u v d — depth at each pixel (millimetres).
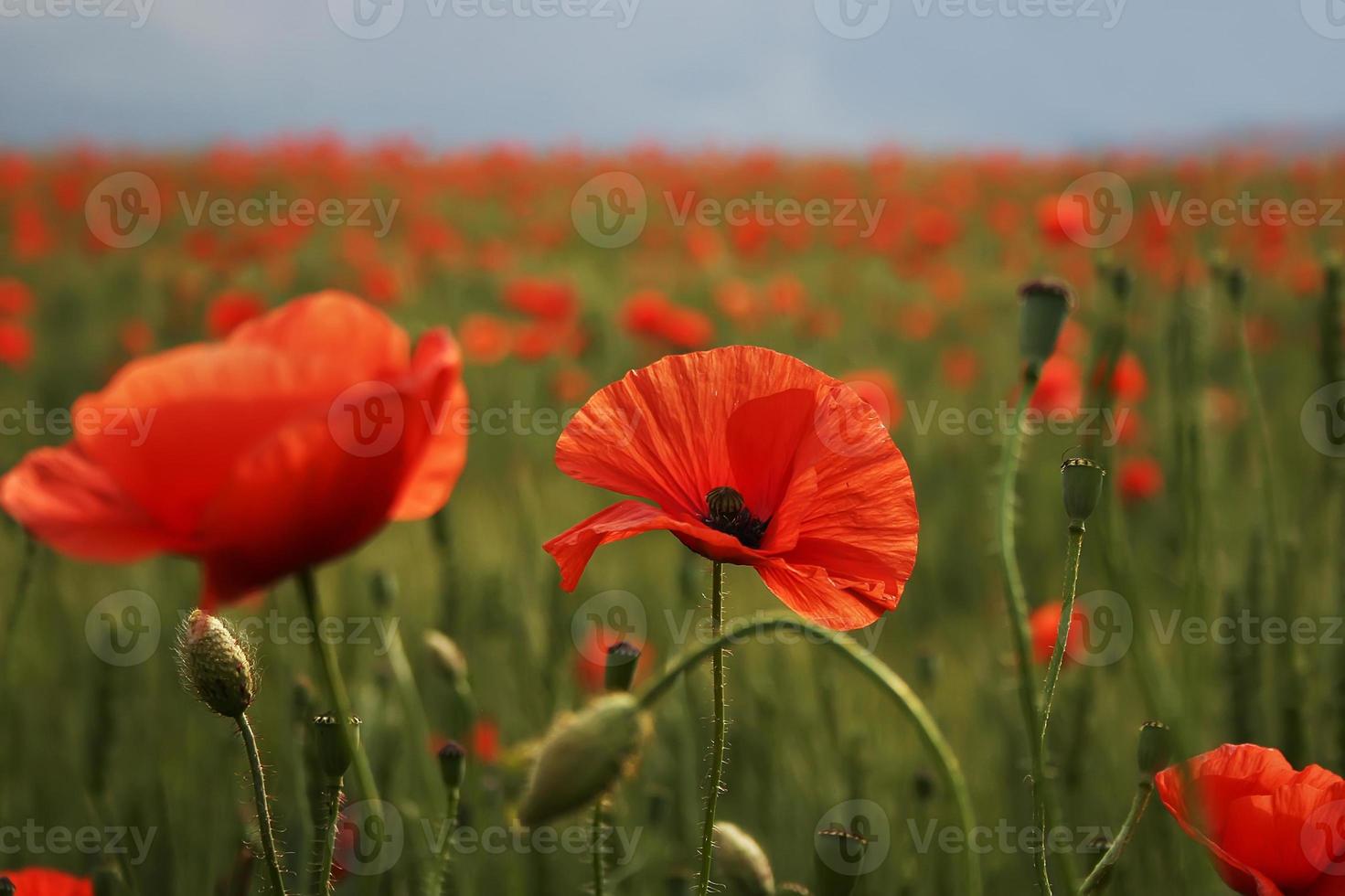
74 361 2809
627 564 1580
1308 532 1006
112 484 531
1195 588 774
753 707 977
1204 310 819
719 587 584
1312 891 582
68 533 521
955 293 3025
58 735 1062
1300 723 758
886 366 2625
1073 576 569
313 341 533
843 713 1111
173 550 527
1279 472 1405
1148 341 2232
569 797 538
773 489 601
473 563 1428
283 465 517
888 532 583
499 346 2230
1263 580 777
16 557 1279
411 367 542
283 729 967
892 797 990
